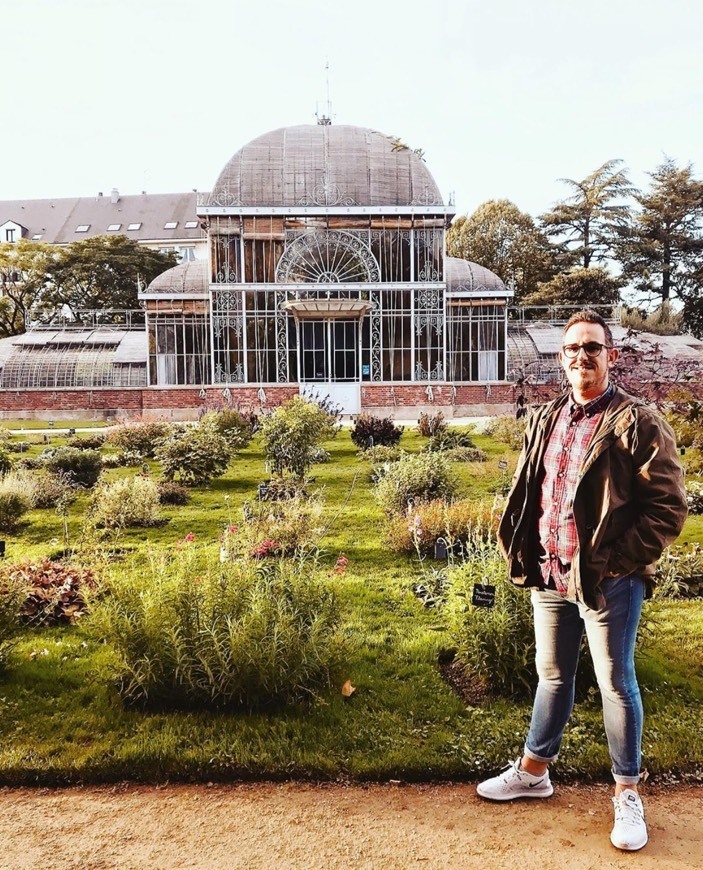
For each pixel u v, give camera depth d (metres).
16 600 5.95
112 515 10.91
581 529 3.57
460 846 3.65
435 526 9.32
